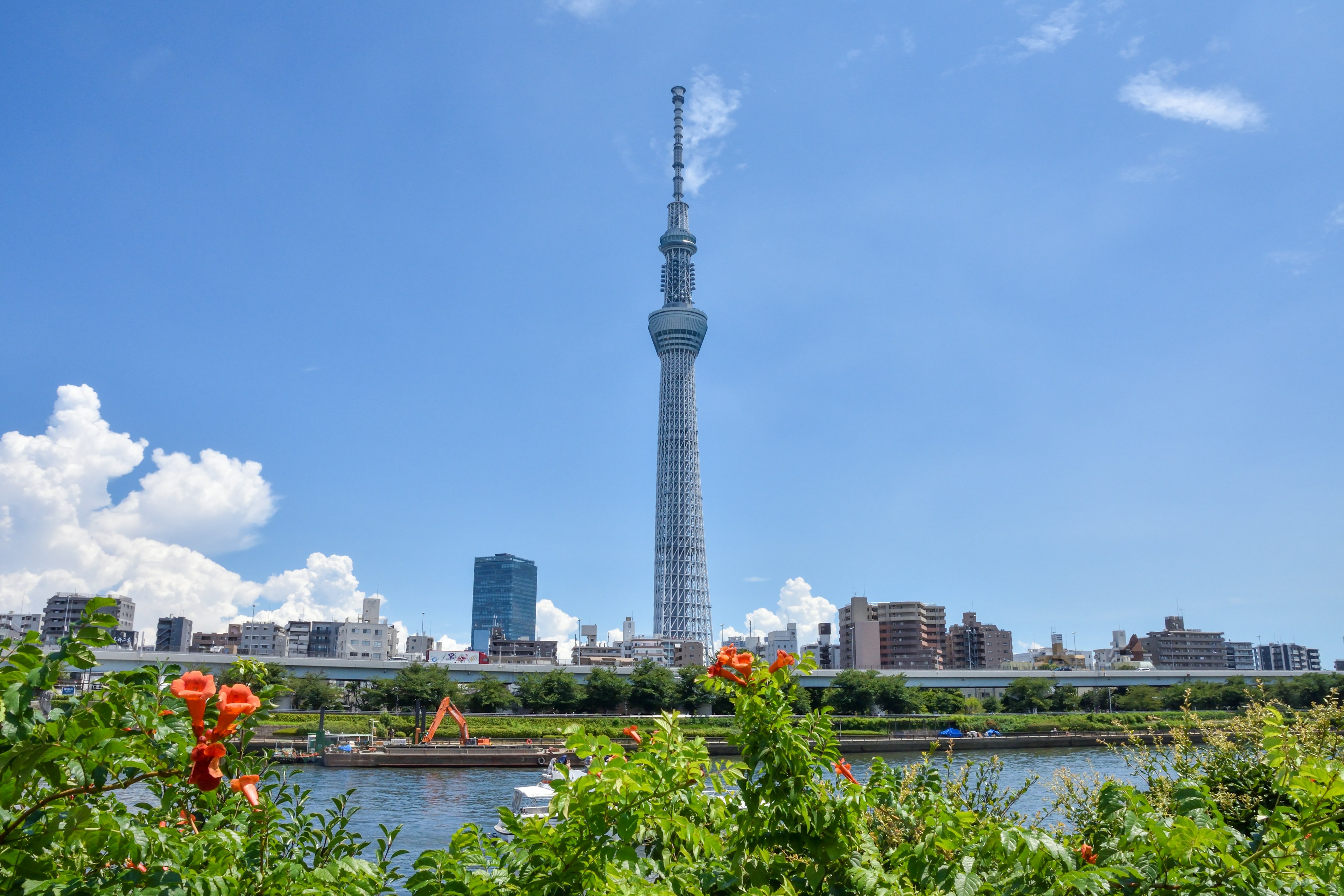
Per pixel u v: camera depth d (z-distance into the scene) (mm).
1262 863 6781
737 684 7828
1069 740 139875
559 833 6918
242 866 6566
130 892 5395
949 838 6840
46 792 5254
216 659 116875
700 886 7070
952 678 190625
